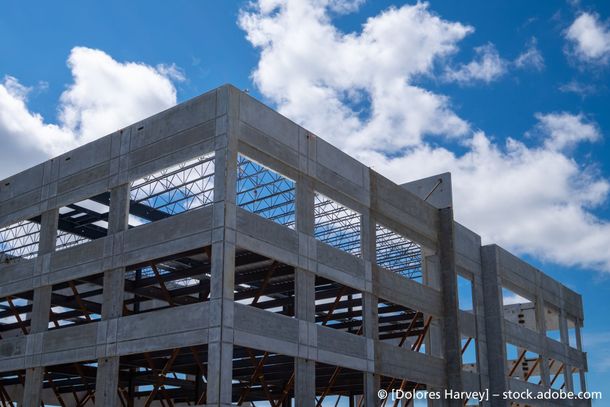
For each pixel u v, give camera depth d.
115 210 34.34
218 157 30.86
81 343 33.53
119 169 34.84
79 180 36.69
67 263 35.66
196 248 30.42
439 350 46.22
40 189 38.69
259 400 48.59
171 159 32.66
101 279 36.88
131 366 38.94
